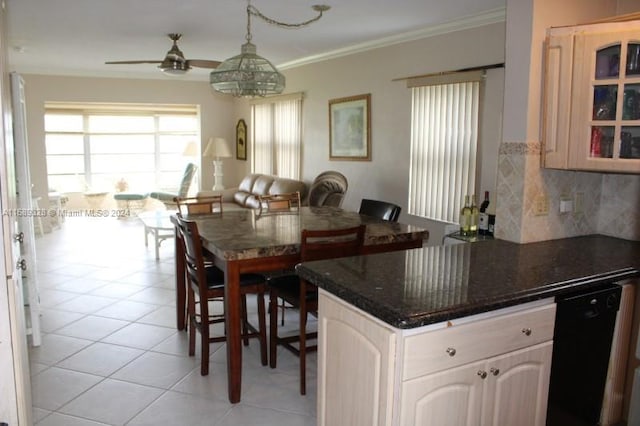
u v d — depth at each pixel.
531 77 2.42
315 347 2.94
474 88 4.33
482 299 1.66
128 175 9.67
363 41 5.43
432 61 4.75
